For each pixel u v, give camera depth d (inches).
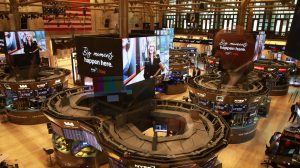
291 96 840.9
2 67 733.3
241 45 332.2
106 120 314.5
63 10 861.8
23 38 717.9
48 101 428.5
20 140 509.7
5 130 557.3
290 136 383.2
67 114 369.7
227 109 502.9
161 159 230.4
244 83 506.3
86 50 316.8
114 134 281.3
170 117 339.0
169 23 1411.2
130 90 311.1
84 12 909.2
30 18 922.1
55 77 619.5
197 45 1316.4
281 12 916.6
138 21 1333.7
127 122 309.9
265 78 648.4
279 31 920.9
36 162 431.2
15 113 585.0
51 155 450.3
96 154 398.9
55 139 440.1
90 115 356.5
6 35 668.1
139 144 265.4
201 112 345.1
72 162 405.4
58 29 1013.8
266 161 429.1
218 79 578.9
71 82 916.6
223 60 356.8
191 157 233.8
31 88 572.7
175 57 986.7
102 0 1133.1
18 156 447.8
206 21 1218.0
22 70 597.3
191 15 845.2
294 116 608.1
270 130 570.3
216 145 255.3
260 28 993.5
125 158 234.8
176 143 266.2
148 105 342.3
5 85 569.9
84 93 467.8
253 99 483.2
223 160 441.4
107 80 308.7
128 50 313.0
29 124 586.9
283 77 865.5
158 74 400.2
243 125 510.9
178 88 856.3
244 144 503.2
